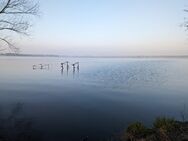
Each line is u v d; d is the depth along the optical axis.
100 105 21.27
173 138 7.89
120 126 14.59
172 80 43.47
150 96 26.55
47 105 20.94
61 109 19.39
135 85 36.28
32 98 24.45
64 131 13.55
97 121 15.82
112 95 27.12
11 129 13.70
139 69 71.06
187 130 8.51
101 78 46.53
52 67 91.81
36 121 15.55
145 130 9.52
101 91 30.17
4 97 24.80
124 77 47.88
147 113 18.41
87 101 23.22
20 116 16.84
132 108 20.20
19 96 25.55
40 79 45.84
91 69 73.12
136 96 26.55
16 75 54.66
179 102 23.20
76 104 21.58
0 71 65.44
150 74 54.69
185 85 36.72
